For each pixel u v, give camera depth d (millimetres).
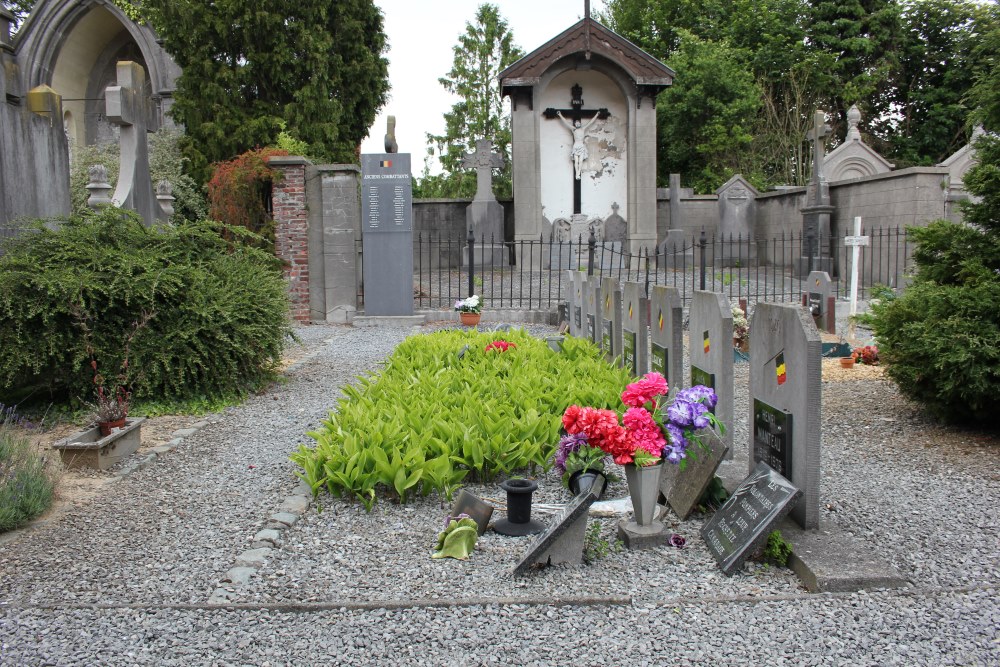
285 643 3543
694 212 25891
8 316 7348
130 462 6391
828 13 35625
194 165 23562
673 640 3525
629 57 23922
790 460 4652
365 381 7730
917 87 36438
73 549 4664
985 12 30750
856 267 12875
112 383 7859
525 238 23922
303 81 24656
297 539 4793
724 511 4621
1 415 7410
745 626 3635
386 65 27203
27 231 8422
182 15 23109
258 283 9570
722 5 37000
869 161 24234
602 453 5184
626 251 24359
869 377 9453
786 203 23266
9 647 3531
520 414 6461
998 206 7203
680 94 31875
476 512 4824
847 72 35406
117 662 3404
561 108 25438
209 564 4430
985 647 3426
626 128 25688
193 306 8344
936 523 4895
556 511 5156
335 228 15414
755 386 5184
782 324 4762
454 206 24844
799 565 4129
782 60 34281
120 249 8562
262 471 6195
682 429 4629
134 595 4047
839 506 5207
